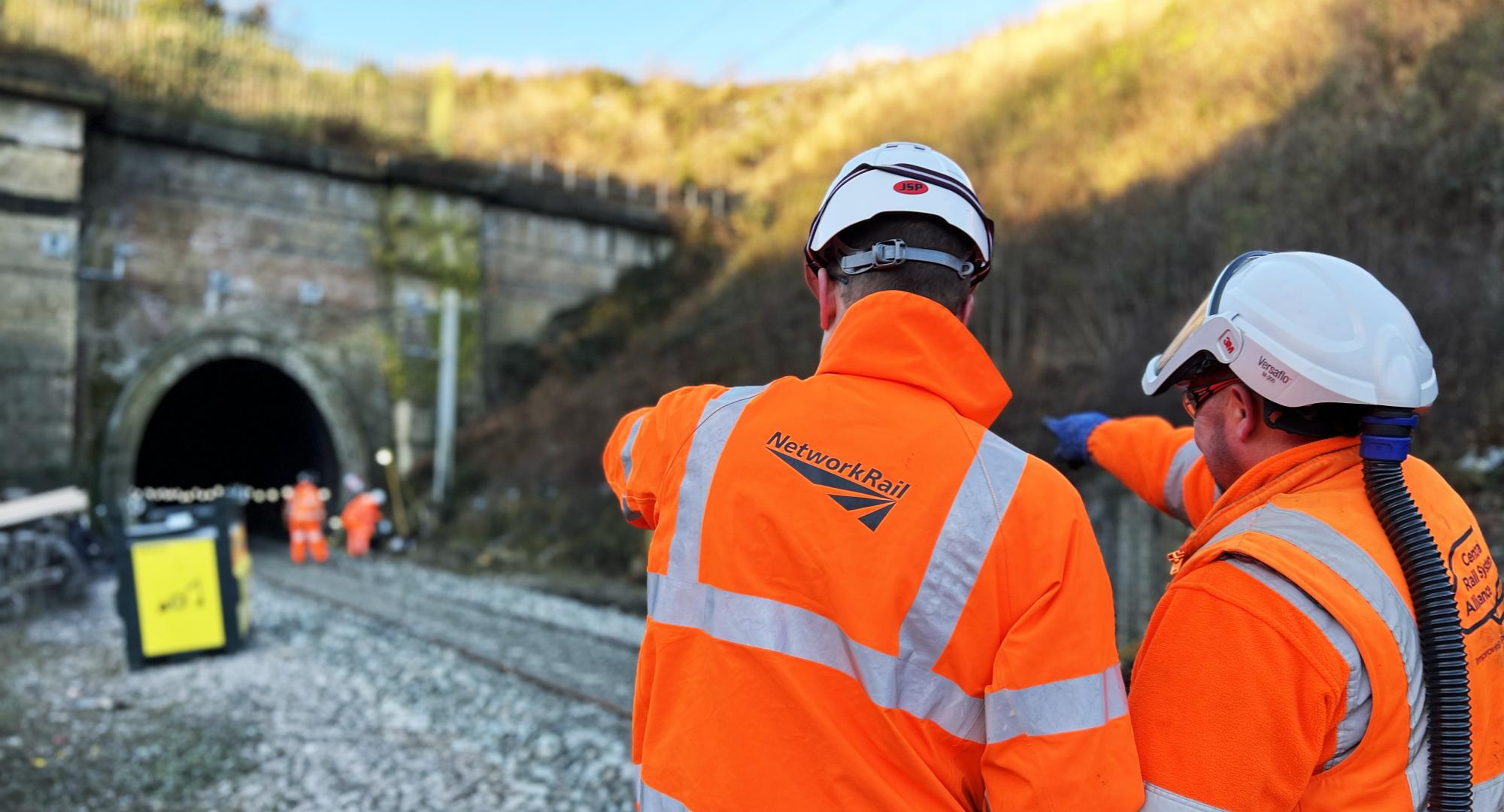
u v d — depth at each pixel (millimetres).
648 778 1331
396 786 5035
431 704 6656
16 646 9047
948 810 1194
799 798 1189
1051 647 1181
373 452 21406
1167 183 12750
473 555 17219
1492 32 9914
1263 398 1413
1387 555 1259
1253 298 1402
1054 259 13258
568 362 22891
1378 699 1183
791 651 1228
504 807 4711
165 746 5715
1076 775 1144
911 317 1345
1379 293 1353
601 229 24922
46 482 17000
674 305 23688
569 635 9594
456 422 22234
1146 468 1910
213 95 21719
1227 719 1195
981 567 1205
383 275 21859
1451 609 1202
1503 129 8820
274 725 6156
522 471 19328
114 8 21125
